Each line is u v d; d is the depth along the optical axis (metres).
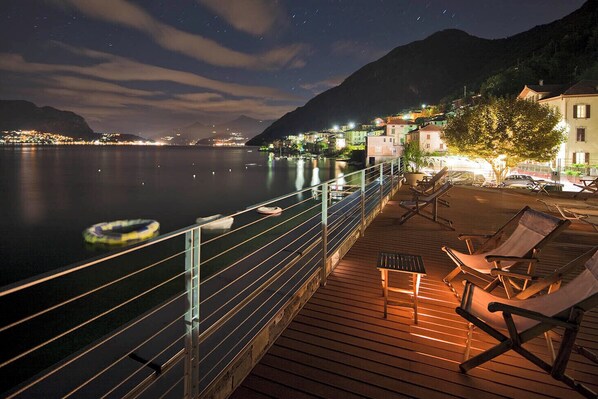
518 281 4.29
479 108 24.52
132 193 43.72
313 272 3.75
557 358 2.25
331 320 3.26
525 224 3.84
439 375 2.53
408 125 73.31
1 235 25.61
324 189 3.94
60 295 14.19
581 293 2.57
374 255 5.15
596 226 7.01
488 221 7.53
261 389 2.36
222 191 45.81
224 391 2.23
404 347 2.85
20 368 9.65
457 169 32.84
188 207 35.78
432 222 7.36
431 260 4.96
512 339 2.33
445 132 26.94
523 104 22.56
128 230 26.67
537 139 21.52
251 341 2.50
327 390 2.36
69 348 10.50
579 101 26.75
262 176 65.19
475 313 2.56
